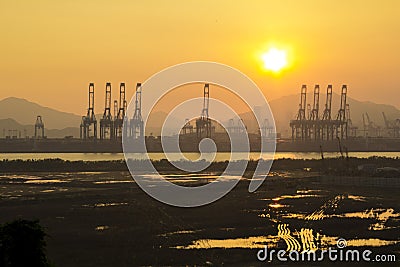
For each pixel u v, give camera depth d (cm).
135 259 9831
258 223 13488
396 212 15650
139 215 14362
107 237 11538
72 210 15075
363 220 13988
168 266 9462
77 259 9800
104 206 15938
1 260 5972
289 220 13938
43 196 18325
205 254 10231
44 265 6122
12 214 14400
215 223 13438
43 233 6191
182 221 13650
